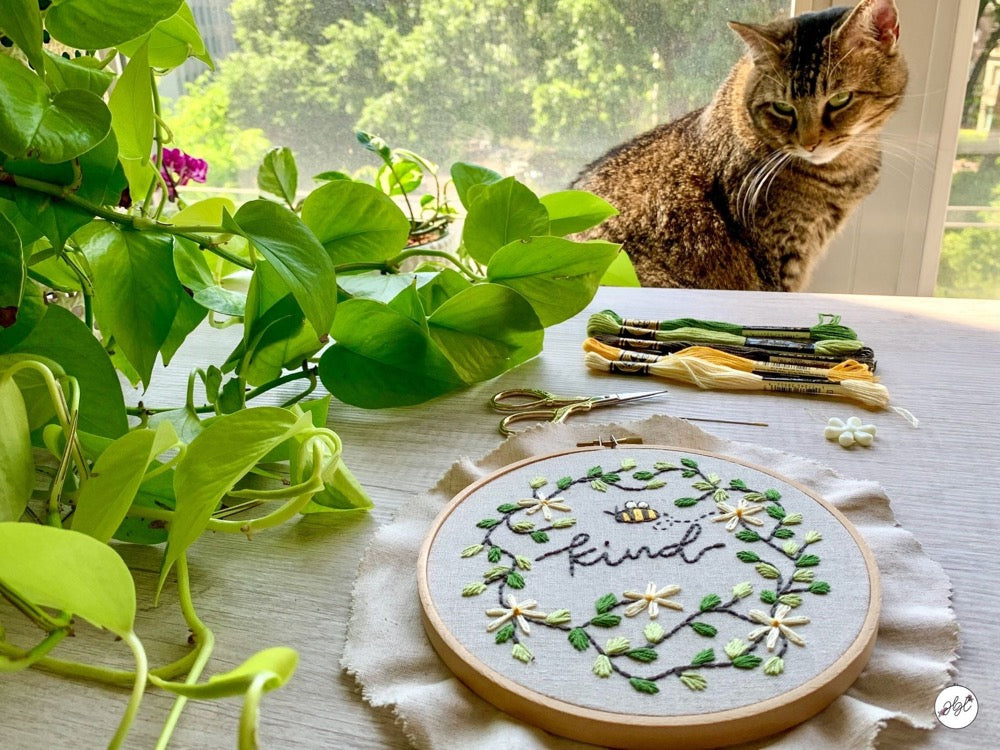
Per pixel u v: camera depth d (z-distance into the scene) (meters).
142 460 0.36
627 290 0.83
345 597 0.40
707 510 0.43
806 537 0.40
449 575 0.39
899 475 0.48
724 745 0.31
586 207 0.70
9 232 0.37
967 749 0.31
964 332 0.69
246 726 0.24
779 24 0.96
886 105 0.96
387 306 0.54
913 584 0.39
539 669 0.33
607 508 0.43
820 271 1.08
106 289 0.46
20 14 0.38
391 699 0.33
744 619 0.35
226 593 0.40
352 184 0.58
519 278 0.59
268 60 1.15
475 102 1.11
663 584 0.38
